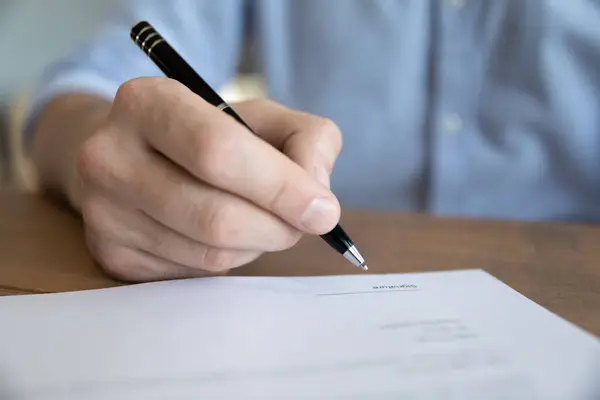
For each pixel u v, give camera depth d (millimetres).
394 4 742
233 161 280
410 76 751
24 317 284
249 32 900
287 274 380
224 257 312
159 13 742
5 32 1424
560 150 693
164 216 302
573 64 676
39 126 584
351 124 779
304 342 254
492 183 719
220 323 276
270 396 208
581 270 384
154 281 347
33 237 455
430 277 351
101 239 346
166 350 246
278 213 294
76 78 616
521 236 472
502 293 319
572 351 242
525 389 212
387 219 530
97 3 1316
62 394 211
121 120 310
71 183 471
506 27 688
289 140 357
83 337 260
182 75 356
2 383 218
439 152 729
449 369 227
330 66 783
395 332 265
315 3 784
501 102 702
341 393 209
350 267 396
